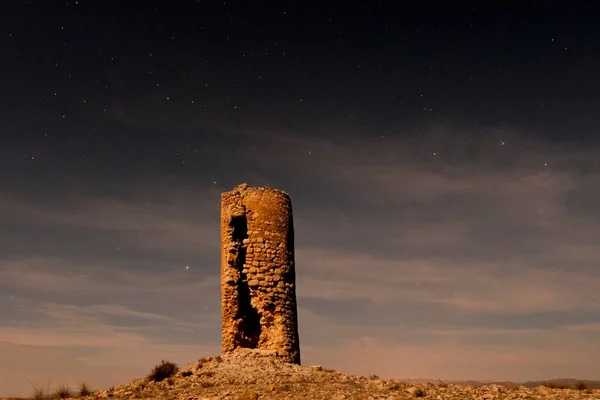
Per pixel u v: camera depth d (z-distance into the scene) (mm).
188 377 22109
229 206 27000
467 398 16578
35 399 20750
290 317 26484
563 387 19875
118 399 18859
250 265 26422
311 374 22094
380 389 18547
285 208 27609
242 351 25078
